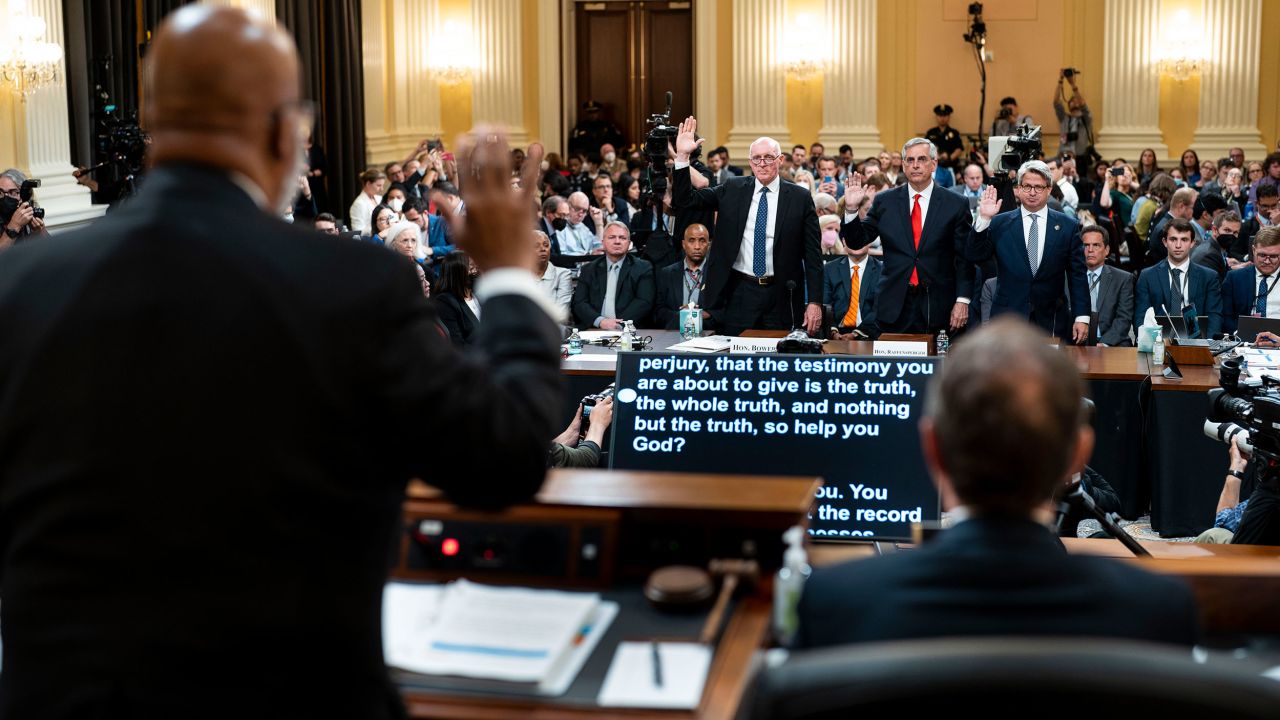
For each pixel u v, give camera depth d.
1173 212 8.94
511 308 1.33
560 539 1.66
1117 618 1.27
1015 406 1.29
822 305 6.61
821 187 11.73
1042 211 6.34
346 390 1.18
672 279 7.04
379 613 1.24
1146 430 5.45
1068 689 0.87
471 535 1.67
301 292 1.18
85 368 1.16
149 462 1.14
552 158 14.05
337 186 13.88
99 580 1.13
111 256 1.19
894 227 6.61
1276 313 6.61
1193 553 2.91
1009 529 1.32
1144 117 15.35
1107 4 15.27
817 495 2.66
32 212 7.02
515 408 1.24
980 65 15.64
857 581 1.34
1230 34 15.10
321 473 1.17
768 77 15.61
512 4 15.96
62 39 9.05
